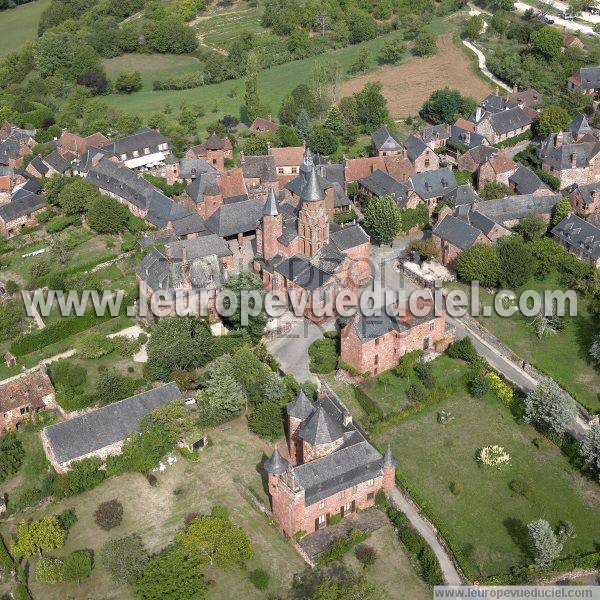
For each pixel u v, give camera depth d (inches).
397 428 5157.5
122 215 7229.3
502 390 5349.4
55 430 4781.0
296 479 4288.9
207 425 5123.0
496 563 4269.2
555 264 6594.5
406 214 7317.9
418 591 4114.2
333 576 4183.1
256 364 5251.0
